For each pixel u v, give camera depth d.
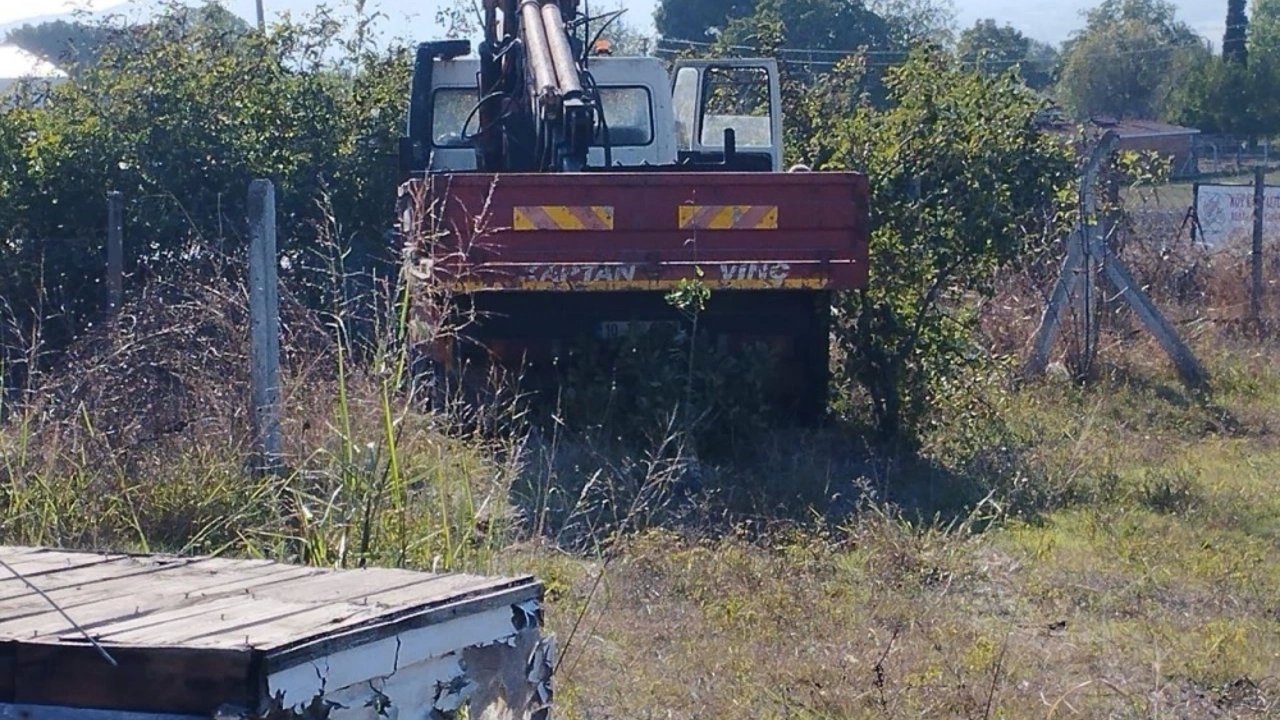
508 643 3.55
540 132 9.99
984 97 10.17
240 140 12.67
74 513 6.61
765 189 8.73
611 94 11.64
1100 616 6.51
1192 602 6.75
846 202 8.77
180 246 12.06
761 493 8.09
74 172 12.06
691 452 8.39
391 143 13.07
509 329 9.09
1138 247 17.61
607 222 8.66
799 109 13.35
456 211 8.55
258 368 7.04
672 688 5.37
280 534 5.83
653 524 7.54
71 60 14.84
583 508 7.50
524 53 10.58
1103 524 8.03
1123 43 68.06
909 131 10.04
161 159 12.39
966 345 10.30
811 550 7.14
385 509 5.77
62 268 11.73
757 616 6.18
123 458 6.90
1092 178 13.09
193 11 14.30
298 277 11.41
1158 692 5.48
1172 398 12.45
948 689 5.32
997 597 6.77
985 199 9.89
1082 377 12.87
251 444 6.95
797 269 8.75
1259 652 5.98
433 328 7.23
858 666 5.54
